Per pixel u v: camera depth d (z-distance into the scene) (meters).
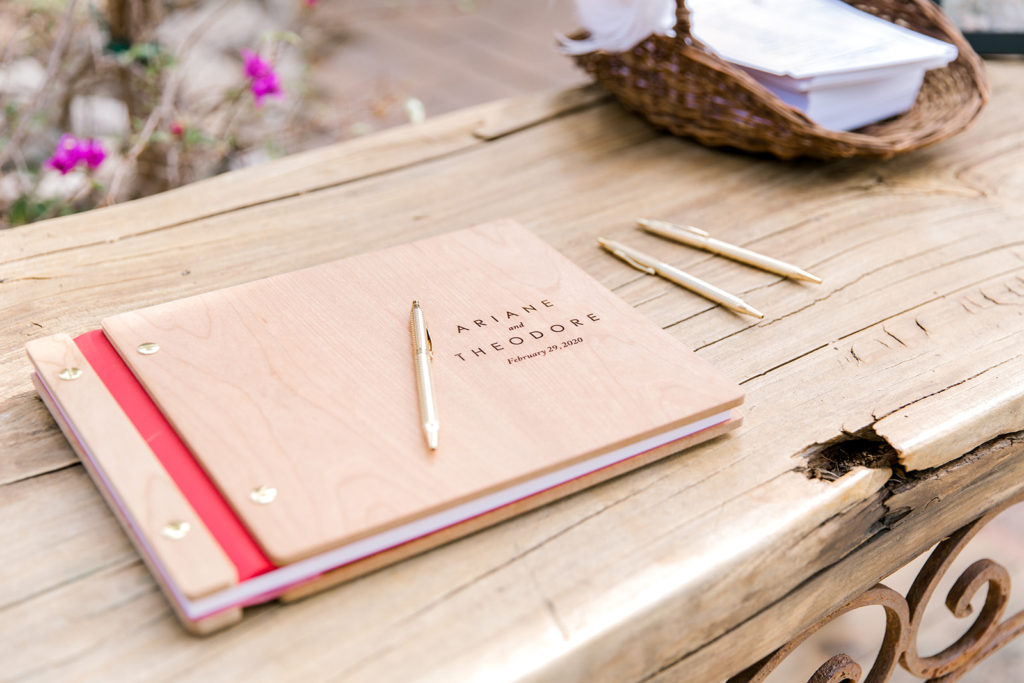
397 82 2.80
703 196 1.04
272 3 2.73
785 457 0.68
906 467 0.69
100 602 0.54
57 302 0.83
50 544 0.58
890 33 1.17
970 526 0.84
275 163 1.10
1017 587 1.41
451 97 2.77
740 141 1.10
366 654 0.52
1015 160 1.15
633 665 0.57
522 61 3.05
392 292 0.77
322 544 0.53
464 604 0.55
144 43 1.77
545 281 0.79
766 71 1.05
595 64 1.19
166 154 1.80
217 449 0.59
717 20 1.21
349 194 1.03
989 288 0.89
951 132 1.08
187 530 0.54
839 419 0.72
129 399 0.64
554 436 0.62
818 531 0.65
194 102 2.11
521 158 1.12
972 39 1.43
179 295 0.85
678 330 0.81
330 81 2.75
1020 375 0.77
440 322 0.73
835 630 1.36
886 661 0.87
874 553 0.72
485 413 0.64
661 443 0.65
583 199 1.03
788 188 1.07
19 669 0.50
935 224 1.00
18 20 1.87
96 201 1.79
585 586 0.57
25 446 0.66
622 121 1.22
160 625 0.53
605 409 0.65
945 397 0.74
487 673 0.52
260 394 0.64
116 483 0.57
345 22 2.96
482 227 0.88
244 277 0.88
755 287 0.88
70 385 0.65
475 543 0.59
